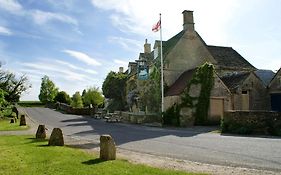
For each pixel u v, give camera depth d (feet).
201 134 68.23
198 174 28.71
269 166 33.04
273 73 128.16
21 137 63.36
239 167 32.65
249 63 130.00
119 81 167.84
